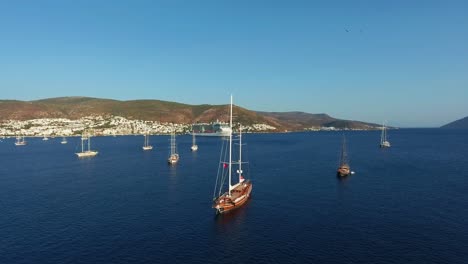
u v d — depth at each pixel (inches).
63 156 7667.3
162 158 7273.6
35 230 2568.9
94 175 5054.1
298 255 2124.8
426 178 4626.0
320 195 3639.3
